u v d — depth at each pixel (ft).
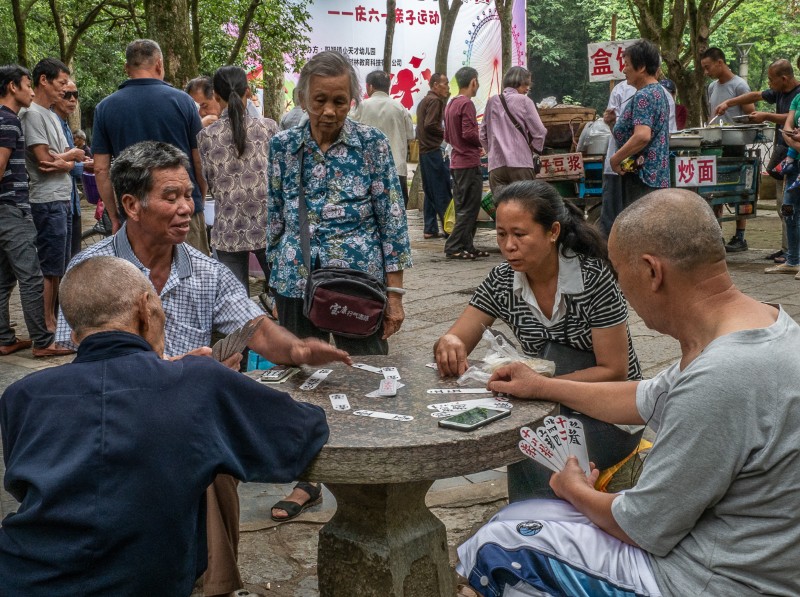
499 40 62.95
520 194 9.07
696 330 6.34
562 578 6.54
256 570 10.39
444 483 12.79
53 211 20.01
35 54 66.59
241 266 17.60
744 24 89.76
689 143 28.09
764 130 31.45
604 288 9.05
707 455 5.82
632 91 27.61
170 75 25.81
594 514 6.73
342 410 7.82
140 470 6.20
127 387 6.39
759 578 5.91
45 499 6.08
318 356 8.63
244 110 16.83
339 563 8.34
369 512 8.17
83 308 6.85
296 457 6.88
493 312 9.86
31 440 6.31
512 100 27.86
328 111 10.76
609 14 99.76
